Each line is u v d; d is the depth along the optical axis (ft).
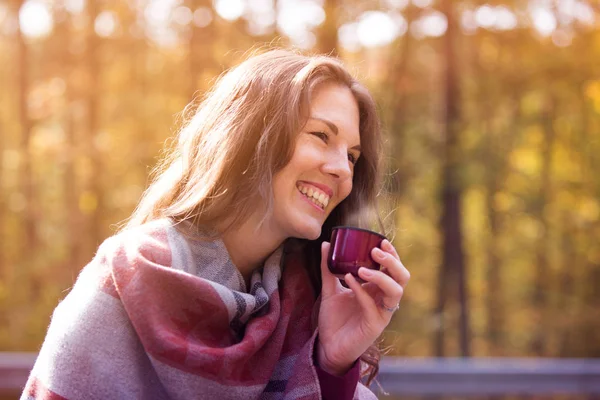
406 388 14.08
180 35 41.98
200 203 5.35
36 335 41.42
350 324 5.47
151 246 5.08
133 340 4.90
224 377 4.87
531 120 51.93
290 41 37.60
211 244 5.33
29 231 47.44
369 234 5.44
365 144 6.06
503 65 46.98
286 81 5.43
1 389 12.94
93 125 46.50
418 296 52.44
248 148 5.35
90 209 46.29
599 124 53.88
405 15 44.06
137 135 45.73
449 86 45.24
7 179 48.11
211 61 39.58
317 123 5.41
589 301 59.82
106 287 4.93
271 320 5.27
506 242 60.13
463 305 45.91
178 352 4.75
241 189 5.35
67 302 4.99
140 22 45.88
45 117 47.80
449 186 45.11
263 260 5.74
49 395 4.67
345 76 5.70
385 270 5.61
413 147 45.11
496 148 49.08
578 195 57.98
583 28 45.83
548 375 14.38
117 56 46.42
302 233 5.41
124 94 45.68
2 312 42.42
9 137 49.24
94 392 4.72
